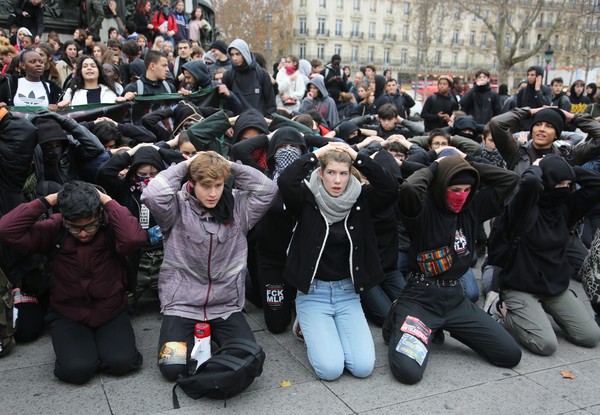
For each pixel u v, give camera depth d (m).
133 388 3.25
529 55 30.17
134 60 8.09
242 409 3.04
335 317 3.70
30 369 3.46
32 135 3.65
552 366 3.62
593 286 4.18
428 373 3.50
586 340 3.88
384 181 3.55
